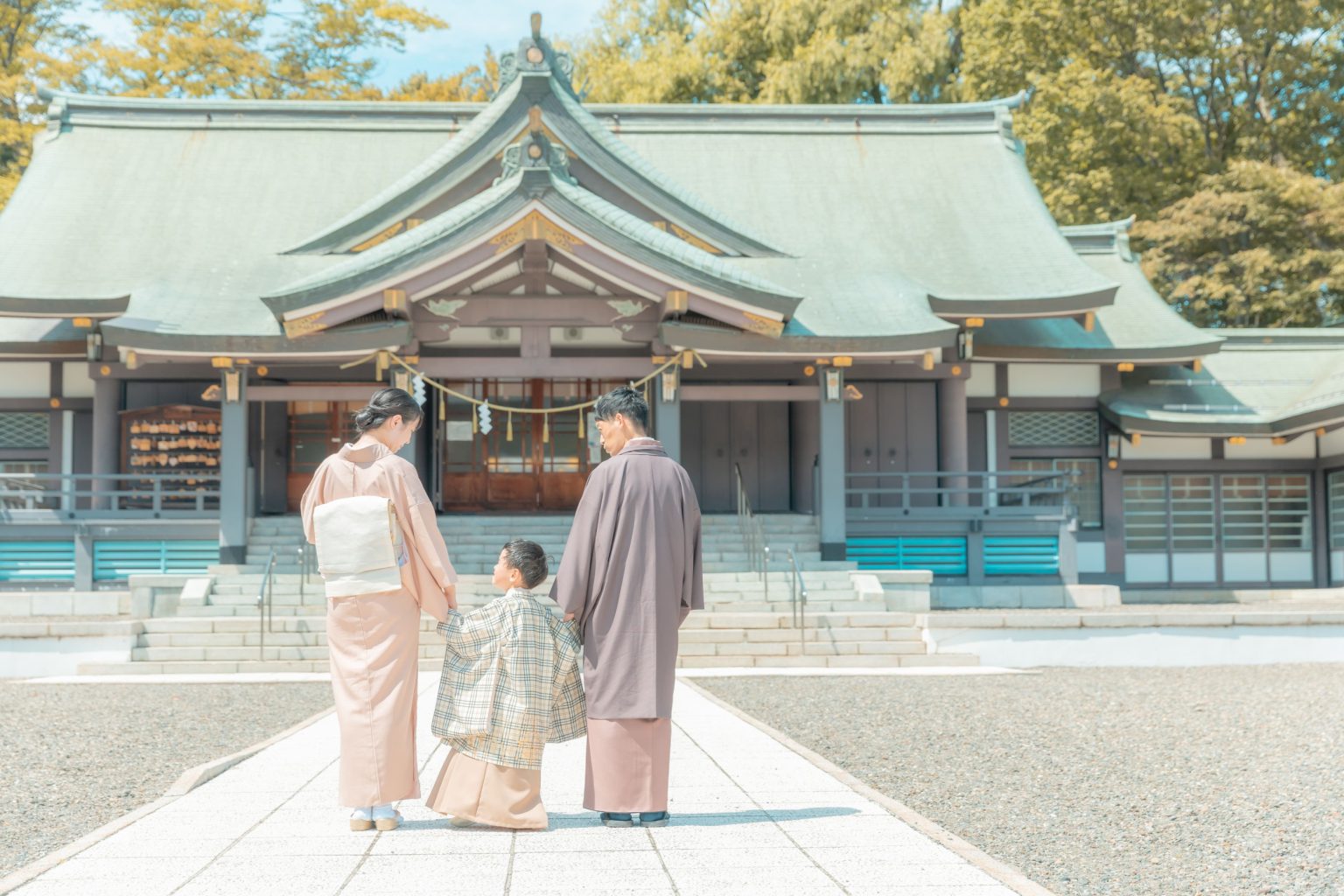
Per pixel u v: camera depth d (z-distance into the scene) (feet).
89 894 12.90
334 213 69.05
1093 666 45.65
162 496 60.03
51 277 61.26
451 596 16.55
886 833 16.10
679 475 17.08
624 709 16.38
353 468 16.44
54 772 24.39
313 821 16.88
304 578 50.24
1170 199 102.06
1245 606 58.85
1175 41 99.50
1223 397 70.54
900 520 61.77
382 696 16.05
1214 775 24.06
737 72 120.78
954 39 115.96
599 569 16.55
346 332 53.52
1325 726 30.04
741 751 23.98
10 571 59.82
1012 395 69.41
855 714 32.42
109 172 70.79
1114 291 61.41
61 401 65.05
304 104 75.72
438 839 15.64
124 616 51.52
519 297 55.83
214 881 13.46
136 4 111.04
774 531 60.03
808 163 75.87
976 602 56.90
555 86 61.77
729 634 46.24
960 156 76.69
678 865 14.24
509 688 16.24
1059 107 100.12
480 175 61.87
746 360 58.39
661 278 53.42
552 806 18.47
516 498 67.56
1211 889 16.12
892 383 68.54
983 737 28.68
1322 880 16.56
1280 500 71.67
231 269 62.95
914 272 66.23
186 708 33.94
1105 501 69.67
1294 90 104.58
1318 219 91.71
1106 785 23.09
